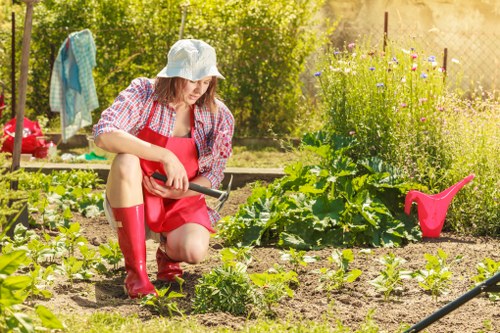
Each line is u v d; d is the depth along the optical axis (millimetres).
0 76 13703
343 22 15883
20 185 8617
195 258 5285
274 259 6066
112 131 4992
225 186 9742
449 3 15734
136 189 5066
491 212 7211
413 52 8273
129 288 5082
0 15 13891
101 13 13797
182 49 5086
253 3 13656
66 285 5312
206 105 5297
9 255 3859
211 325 4484
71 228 5883
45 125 13305
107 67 13742
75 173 9562
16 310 4043
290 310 4797
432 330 4500
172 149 5242
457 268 5824
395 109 7969
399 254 6266
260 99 13617
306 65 14000
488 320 4629
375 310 4891
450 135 7758
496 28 15680
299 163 7340
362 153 7941
